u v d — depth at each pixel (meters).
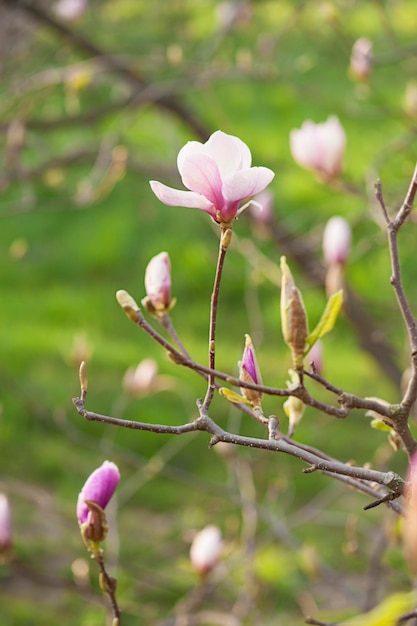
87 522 2.65
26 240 15.00
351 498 8.39
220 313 12.66
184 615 5.50
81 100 9.31
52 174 7.54
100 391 10.48
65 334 12.30
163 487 8.83
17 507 8.38
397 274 2.47
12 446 9.54
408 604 1.62
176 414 10.08
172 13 9.40
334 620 6.22
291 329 2.27
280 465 8.05
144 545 7.70
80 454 9.48
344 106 7.17
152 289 2.76
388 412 2.37
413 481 2.06
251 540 6.03
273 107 16.69
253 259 6.84
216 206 2.29
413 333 2.41
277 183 12.80
